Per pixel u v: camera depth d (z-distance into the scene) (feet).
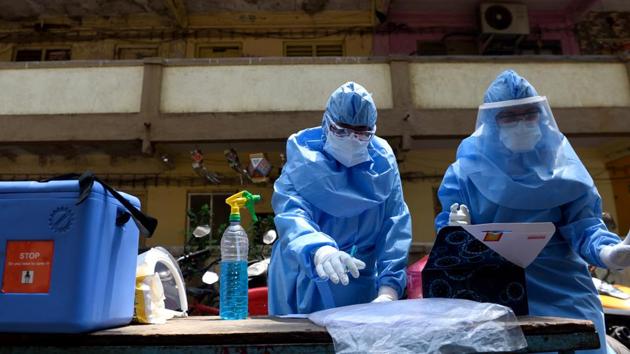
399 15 29.09
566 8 29.07
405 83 21.54
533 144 5.95
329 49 29.12
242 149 22.33
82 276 3.42
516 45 28.58
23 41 28.66
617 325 9.98
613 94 22.09
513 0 28.37
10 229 3.51
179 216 23.85
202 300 12.65
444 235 4.20
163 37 28.73
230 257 5.08
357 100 5.81
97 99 21.49
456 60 22.04
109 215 3.76
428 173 24.44
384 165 6.33
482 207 6.19
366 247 6.22
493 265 4.50
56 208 3.53
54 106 21.43
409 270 6.17
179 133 20.98
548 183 5.80
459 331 3.18
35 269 3.45
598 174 24.82
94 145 21.67
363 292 6.03
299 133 6.52
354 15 29.17
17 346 3.37
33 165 24.35
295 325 3.64
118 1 27.71
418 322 3.25
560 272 5.83
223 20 29.04
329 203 5.81
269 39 28.89
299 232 4.97
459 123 21.27
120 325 3.93
